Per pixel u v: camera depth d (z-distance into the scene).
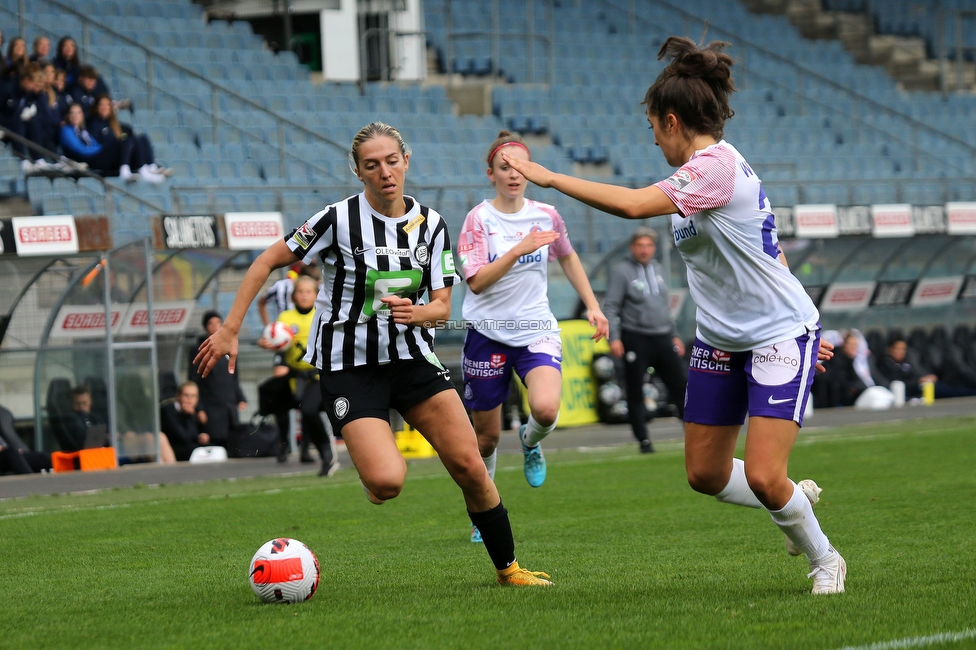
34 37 51.56
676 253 42.91
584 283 19.89
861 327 47.66
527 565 15.30
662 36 76.31
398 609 12.12
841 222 43.47
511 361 19.06
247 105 55.66
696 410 12.68
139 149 44.44
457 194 44.12
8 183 39.78
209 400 35.25
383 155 12.50
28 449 32.44
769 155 65.56
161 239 33.06
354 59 63.75
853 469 26.11
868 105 76.06
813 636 10.24
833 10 84.81
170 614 12.33
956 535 16.89
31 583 15.02
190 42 59.50
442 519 20.70
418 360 13.01
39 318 32.78
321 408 28.91
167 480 29.02
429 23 68.50
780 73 76.81
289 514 21.80
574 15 74.94
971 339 50.28
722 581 13.59
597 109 66.38
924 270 48.22
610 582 13.70
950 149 74.56
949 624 10.66
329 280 13.01
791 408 11.91
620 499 22.69
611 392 41.22
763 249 11.97
